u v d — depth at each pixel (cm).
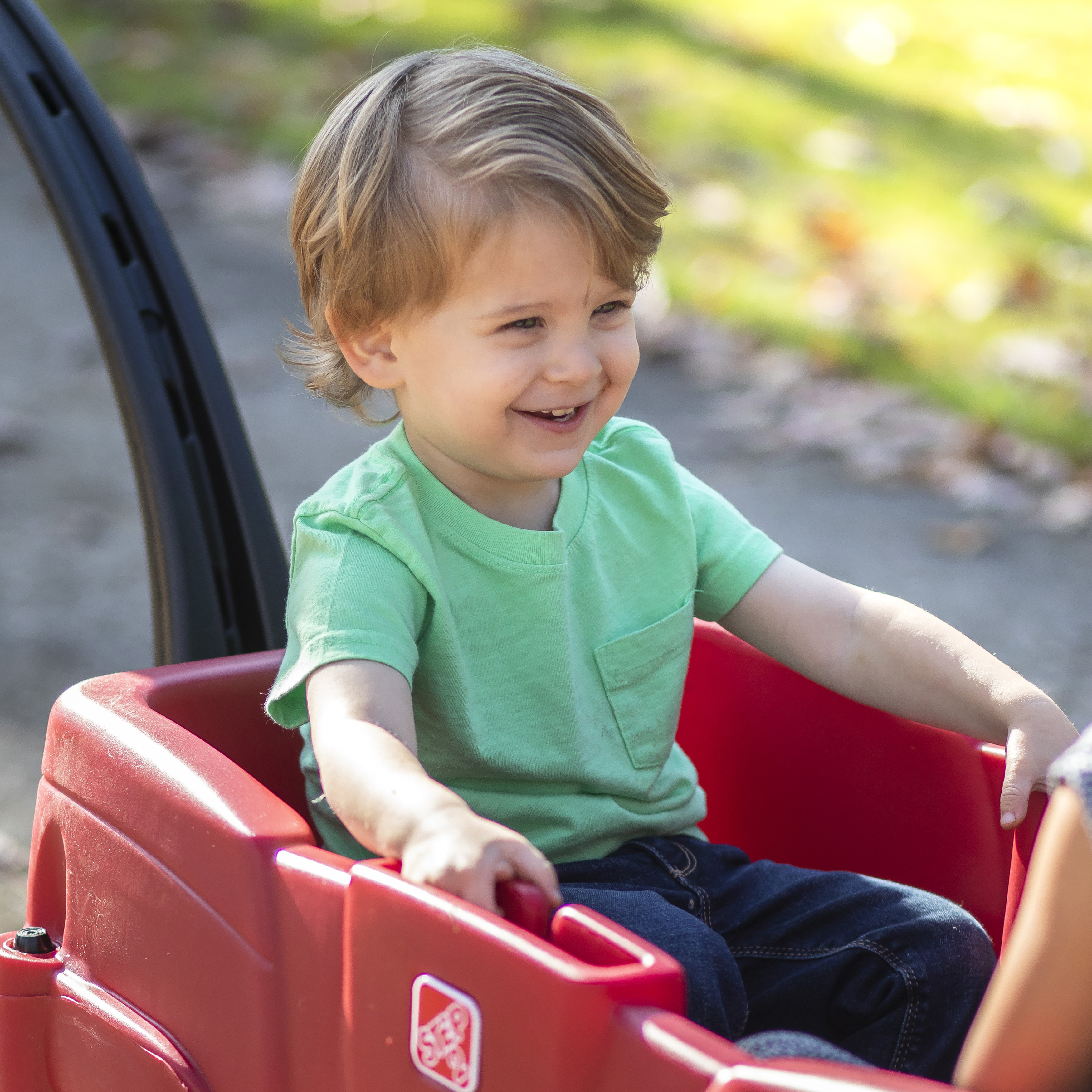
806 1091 127
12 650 450
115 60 949
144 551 524
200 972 184
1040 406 663
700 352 709
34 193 879
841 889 214
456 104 200
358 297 206
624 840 226
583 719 221
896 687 229
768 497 582
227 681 231
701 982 184
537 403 200
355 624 197
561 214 193
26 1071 209
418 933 155
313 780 221
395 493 212
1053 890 130
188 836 185
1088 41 1160
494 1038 147
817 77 1021
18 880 330
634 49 1010
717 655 255
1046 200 873
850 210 836
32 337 710
